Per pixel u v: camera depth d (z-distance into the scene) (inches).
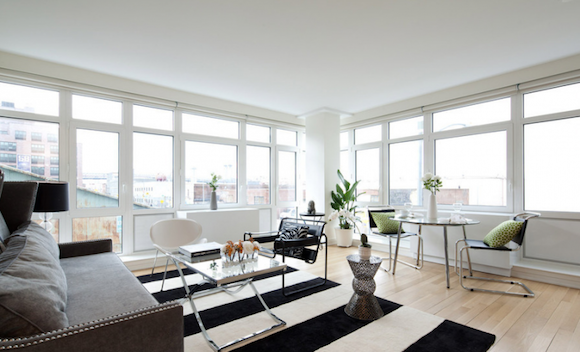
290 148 214.8
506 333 79.2
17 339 34.6
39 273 48.3
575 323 84.8
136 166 150.3
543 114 129.6
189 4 84.4
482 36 103.3
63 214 129.3
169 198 160.2
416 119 176.4
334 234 200.4
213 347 70.2
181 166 163.5
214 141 176.4
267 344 72.7
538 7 86.0
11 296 37.4
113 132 143.5
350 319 86.7
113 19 91.7
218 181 178.5
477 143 150.1
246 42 107.3
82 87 131.1
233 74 137.6
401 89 158.7
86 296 62.6
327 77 141.4
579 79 118.9
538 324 84.2
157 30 98.6
